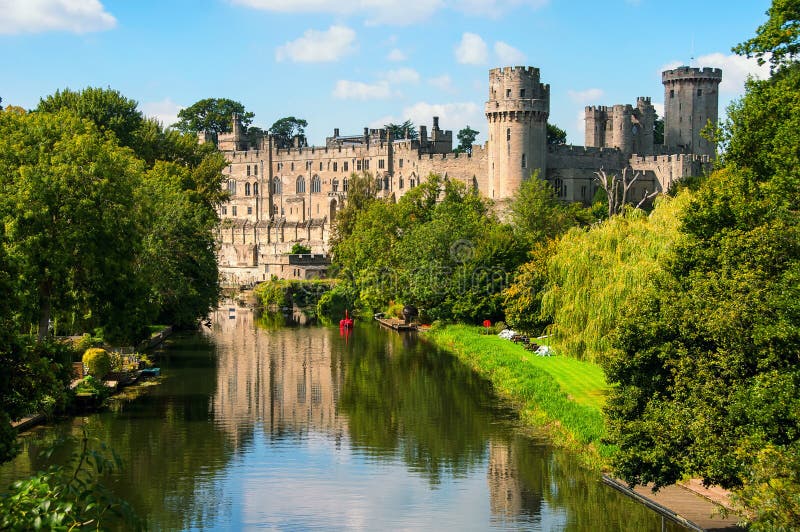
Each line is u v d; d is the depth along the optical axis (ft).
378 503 143.13
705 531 121.49
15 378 121.08
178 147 472.85
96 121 413.18
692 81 651.25
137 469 158.51
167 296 312.50
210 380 242.78
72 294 207.00
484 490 148.66
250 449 172.35
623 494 144.15
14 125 234.58
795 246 130.00
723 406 115.85
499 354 263.08
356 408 209.46
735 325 118.21
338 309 477.36
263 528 131.64
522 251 357.20
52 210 199.00
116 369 231.09
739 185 159.22
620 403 133.18
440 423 194.08
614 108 641.81
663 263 153.79
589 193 585.22
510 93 565.12
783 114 160.66
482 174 634.84
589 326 195.31
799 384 109.70
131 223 218.18
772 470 93.04
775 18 168.45
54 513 68.59
